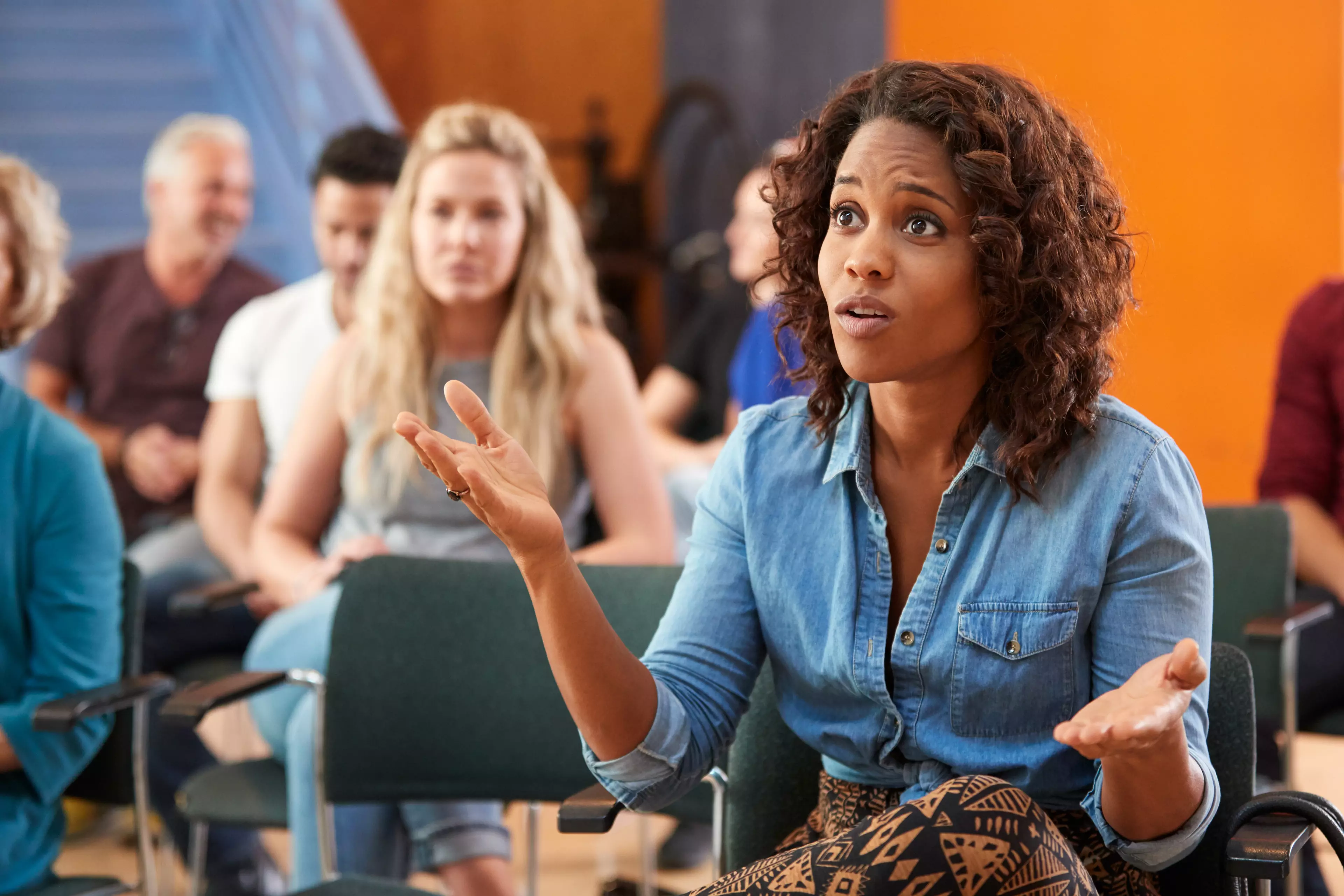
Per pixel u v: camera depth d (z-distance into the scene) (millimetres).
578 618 2037
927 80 1996
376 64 10305
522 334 3807
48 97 9016
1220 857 2111
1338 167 7383
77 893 2898
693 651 2279
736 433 2344
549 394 3773
